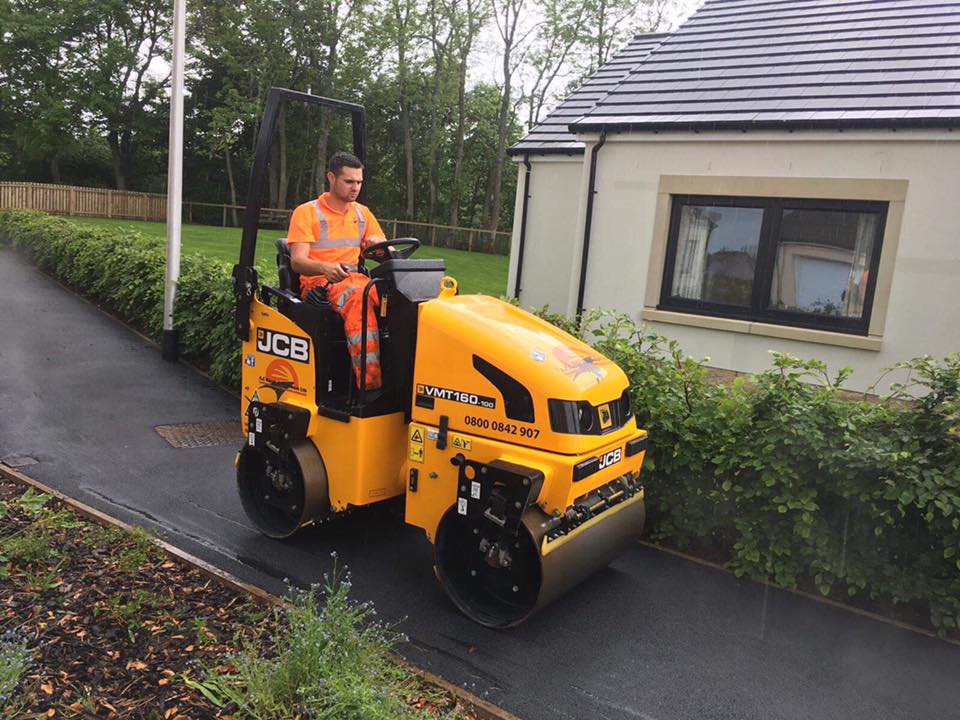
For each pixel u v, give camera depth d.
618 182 9.31
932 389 4.11
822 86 8.52
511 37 41.66
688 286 9.06
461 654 3.60
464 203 48.84
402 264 4.09
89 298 12.64
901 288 7.65
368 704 2.82
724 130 8.41
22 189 27.77
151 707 2.91
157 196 33.09
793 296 8.38
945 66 8.19
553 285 12.56
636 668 3.57
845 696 3.43
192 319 9.02
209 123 37.12
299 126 40.84
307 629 3.10
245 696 2.93
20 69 35.38
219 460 6.20
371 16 38.34
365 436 4.18
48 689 2.98
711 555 4.85
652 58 10.49
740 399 4.69
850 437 4.04
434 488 3.92
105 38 36.66
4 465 5.72
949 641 3.93
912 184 7.52
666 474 4.86
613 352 5.18
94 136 40.75
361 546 4.73
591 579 4.47
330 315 4.34
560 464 3.47
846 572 4.17
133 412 7.39
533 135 12.73
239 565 4.37
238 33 36.94
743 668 3.61
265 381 4.70
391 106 42.59
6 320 10.74
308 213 4.39
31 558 4.06
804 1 10.67
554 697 3.30
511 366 3.60
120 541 4.43
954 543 3.84
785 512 4.22
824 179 7.97
